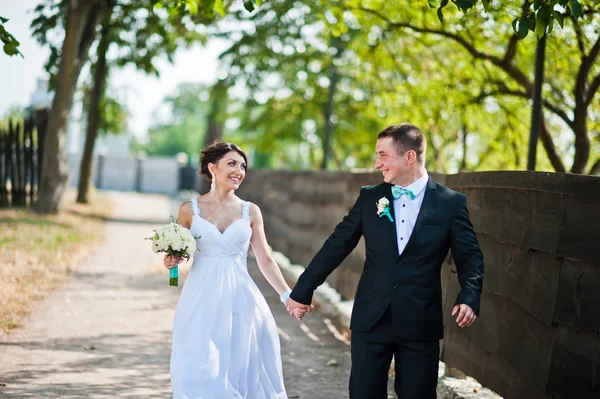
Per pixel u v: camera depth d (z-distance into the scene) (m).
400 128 4.22
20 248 12.77
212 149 4.99
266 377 4.89
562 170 9.47
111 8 20.22
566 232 4.09
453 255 4.14
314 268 4.33
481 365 5.22
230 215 4.95
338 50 18.72
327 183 11.56
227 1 12.82
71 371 6.15
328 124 18.66
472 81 11.61
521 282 4.61
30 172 20.41
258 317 4.91
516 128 11.72
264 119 27.73
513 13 9.23
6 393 5.41
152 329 8.03
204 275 4.81
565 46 9.34
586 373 3.93
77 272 11.62
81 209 23.38
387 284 4.08
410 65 13.16
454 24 10.57
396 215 4.17
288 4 18.77
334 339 8.14
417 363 4.05
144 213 26.70
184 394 4.42
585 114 8.82
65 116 18.94
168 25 20.42
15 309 8.41
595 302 3.90
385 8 11.13
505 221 4.94
